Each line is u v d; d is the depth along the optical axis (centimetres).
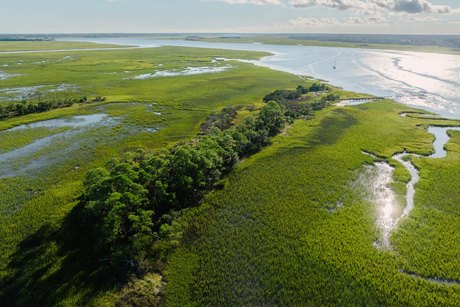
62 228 3928
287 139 6456
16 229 3931
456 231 3878
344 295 3102
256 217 4159
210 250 3641
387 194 4650
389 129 7012
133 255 3478
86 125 7356
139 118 7844
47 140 6506
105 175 4066
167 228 3725
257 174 5153
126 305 3027
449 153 5891
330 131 6875
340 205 4406
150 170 4366
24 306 3023
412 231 3884
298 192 4672
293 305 3025
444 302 3022
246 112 8200
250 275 3325
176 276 3331
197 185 4566
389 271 3338
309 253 3569
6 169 5353
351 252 3572
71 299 3075
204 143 5169
